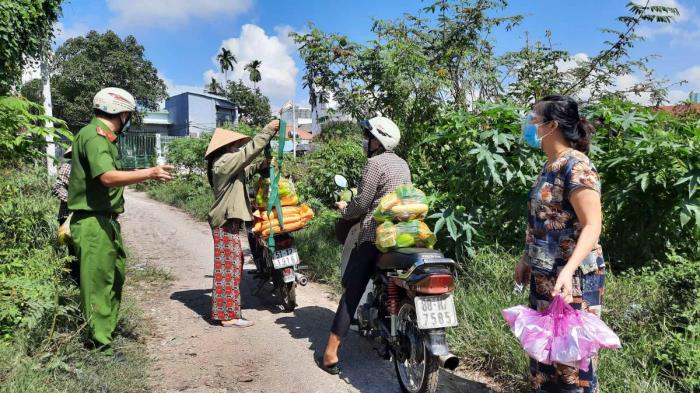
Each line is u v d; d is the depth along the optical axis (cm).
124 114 388
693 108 669
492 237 560
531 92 651
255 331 480
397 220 359
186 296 591
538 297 264
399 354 362
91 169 360
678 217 512
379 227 361
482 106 534
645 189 497
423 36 686
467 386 361
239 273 496
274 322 509
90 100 4341
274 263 523
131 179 358
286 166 1103
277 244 529
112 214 392
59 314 379
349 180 947
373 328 398
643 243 528
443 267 328
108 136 373
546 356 240
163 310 536
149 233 1025
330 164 966
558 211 253
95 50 4541
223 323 488
